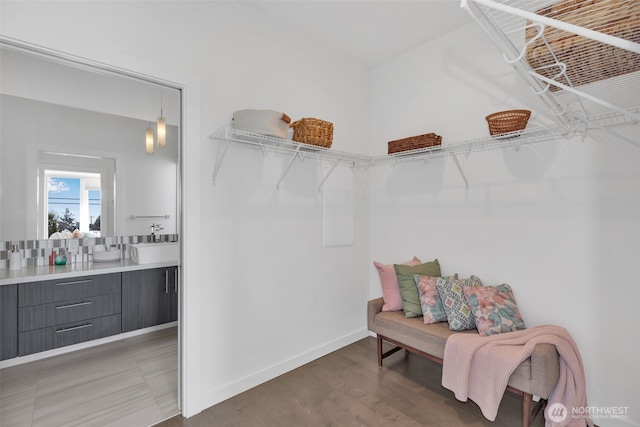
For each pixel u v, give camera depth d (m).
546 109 2.04
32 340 2.53
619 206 1.77
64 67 2.71
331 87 2.80
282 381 2.29
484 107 2.34
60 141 2.91
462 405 1.98
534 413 1.78
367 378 2.32
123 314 2.99
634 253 1.72
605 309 1.81
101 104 2.91
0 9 1.34
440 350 2.02
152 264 3.15
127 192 3.32
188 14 1.92
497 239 2.28
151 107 3.21
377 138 3.11
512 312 2.02
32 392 2.13
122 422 1.83
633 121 1.67
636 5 0.99
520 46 2.06
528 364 1.63
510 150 2.21
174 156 3.63
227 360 2.09
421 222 2.75
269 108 2.33
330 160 2.79
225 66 2.08
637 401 1.71
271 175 2.35
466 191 2.45
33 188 2.79
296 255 2.52
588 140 1.88
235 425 1.80
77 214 3.06
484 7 0.94
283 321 2.43
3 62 2.45
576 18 1.10
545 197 2.04
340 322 2.88
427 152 2.64
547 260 2.04
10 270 2.67
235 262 2.13
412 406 1.97
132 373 2.39
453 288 2.19
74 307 2.71
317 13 2.30
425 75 2.72
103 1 1.61
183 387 1.89
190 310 1.89
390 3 2.20
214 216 2.02
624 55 1.16
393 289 2.53
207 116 1.99
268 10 2.26
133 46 1.70
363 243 3.11
